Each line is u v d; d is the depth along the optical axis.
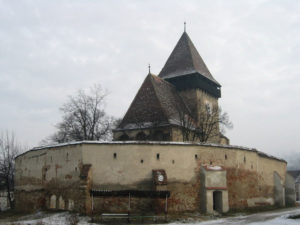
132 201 34.94
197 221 32.06
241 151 43.34
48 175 38.97
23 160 44.34
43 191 39.28
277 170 53.69
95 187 35.09
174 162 37.53
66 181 36.62
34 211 39.00
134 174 36.16
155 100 55.69
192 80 66.31
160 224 30.03
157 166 36.88
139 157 36.66
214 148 40.25
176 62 70.19
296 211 41.38
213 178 37.84
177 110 59.03
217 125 65.62
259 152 48.72
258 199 45.25
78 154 36.09
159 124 52.28
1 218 37.81
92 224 29.91
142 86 59.03
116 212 34.34
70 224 29.44
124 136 54.28
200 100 66.25
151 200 35.16
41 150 40.66
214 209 38.88
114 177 35.78
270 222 31.05
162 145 37.59
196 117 63.56
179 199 36.78
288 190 56.34
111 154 36.25
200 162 38.75
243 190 42.34
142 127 53.06
